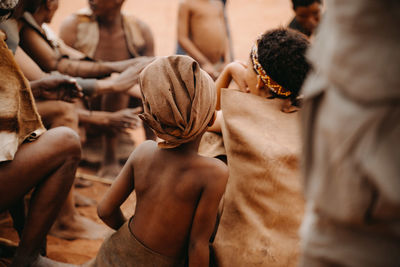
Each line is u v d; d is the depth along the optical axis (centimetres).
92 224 279
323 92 92
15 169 176
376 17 79
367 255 91
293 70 166
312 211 101
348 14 81
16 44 239
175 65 146
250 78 184
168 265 161
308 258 100
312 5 359
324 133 89
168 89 144
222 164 158
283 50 168
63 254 243
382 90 79
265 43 175
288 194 160
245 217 165
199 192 155
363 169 83
